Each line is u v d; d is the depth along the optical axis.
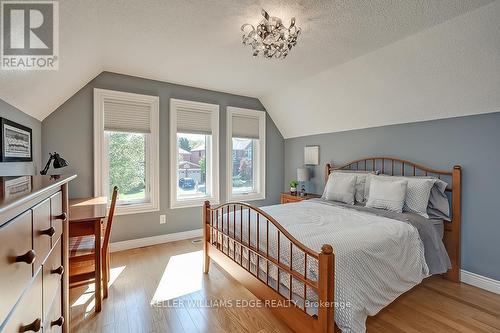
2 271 0.54
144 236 3.30
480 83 2.11
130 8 1.74
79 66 2.30
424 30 2.04
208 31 2.08
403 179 2.56
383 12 1.79
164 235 3.44
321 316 1.23
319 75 3.11
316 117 3.78
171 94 3.46
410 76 2.45
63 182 1.01
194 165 3.77
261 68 2.92
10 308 0.58
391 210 2.43
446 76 2.24
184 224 3.60
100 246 1.88
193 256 2.96
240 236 2.02
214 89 3.75
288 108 4.03
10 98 1.71
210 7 1.75
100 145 2.96
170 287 2.24
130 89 3.16
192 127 3.65
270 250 1.69
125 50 2.43
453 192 2.40
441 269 2.11
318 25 1.97
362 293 1.40
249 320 1.79
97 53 2.40
